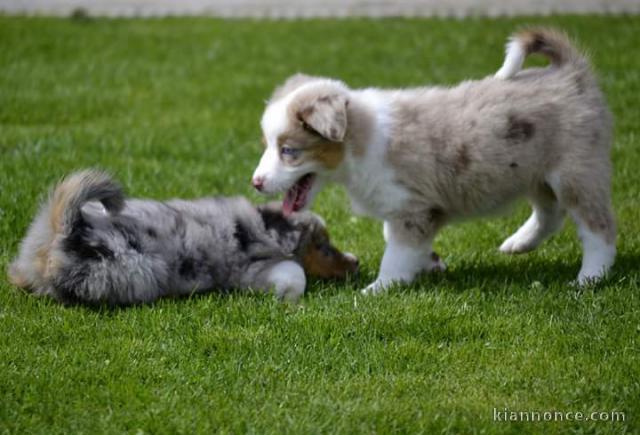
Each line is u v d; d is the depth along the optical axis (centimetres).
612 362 747
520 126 902
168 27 2495
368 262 1042
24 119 1636
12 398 684
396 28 2420
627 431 660
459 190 919
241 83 1927
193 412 670
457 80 1880
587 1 2677
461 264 1013
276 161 901
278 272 928
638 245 1036
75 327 811
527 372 739
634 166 1314
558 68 947
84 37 2325
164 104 1781
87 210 895
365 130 901
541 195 979
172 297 909
